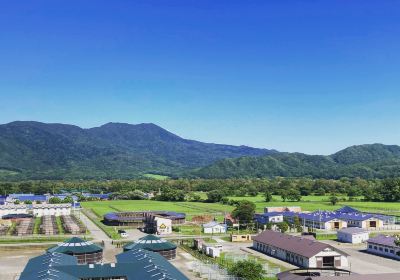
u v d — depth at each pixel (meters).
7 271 104.38
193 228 191.50
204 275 98.75
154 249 118.69
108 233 173.25
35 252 131.50
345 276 79.06
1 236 164.25
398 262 118.50
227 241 157.88
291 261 119.25
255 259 122.56
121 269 88.88
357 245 149.62
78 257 113.56
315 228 196.88
